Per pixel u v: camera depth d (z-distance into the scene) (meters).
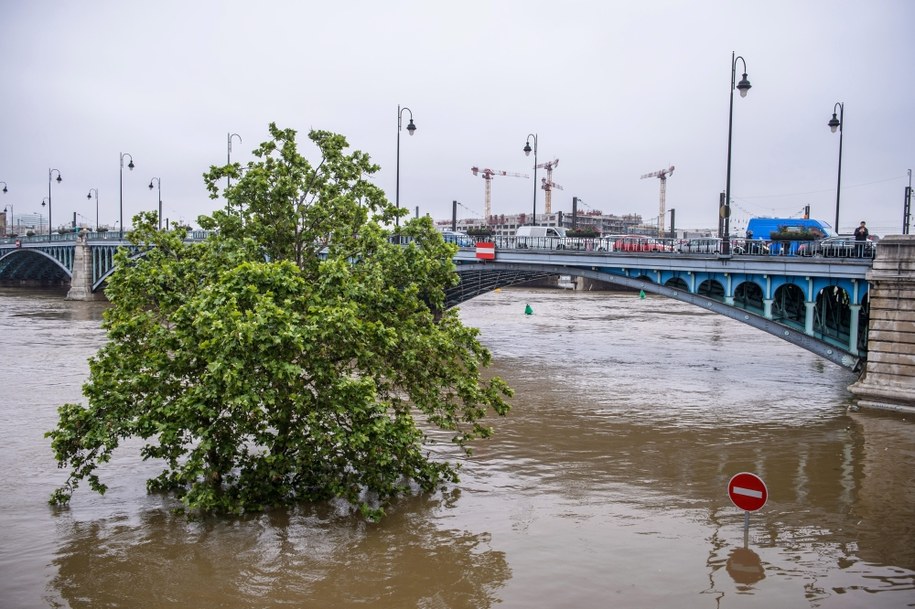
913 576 15.81
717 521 18.78
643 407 31.61
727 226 41.50
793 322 37.09
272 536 17.33
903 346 30.84
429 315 20.94
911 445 25.97
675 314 78.56
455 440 21.08
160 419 17.59
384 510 19.09
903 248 30.81
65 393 32.47
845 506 19.92
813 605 14.52
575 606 14.38
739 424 28.77
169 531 17.50
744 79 35.12
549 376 38.81
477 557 16.44
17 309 72.56
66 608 13.99
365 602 14.42
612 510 19.42
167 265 20.17
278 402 17.34
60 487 20.42
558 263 44.03
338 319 17.19
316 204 21.64
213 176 21.30
